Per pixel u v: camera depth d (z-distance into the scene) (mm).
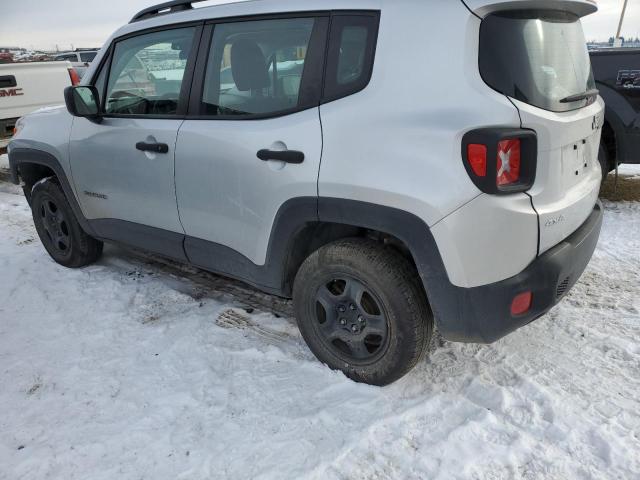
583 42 2686
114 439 2354
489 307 2176
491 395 2482
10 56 10836
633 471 2023
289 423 2375
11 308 3660
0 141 7594
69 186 3855
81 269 4262
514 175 2088
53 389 2736
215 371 2801
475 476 2047
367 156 2232
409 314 2361
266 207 2637
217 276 4016
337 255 2479
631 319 3111
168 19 3119
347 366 2641
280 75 2590
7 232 5348
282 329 3184
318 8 2469
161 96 3148
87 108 3406
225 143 2736
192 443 2301
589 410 2355
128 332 3256
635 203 5355
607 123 5195
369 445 2215
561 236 2336
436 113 2098
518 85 2076
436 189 2076
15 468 2223
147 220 3387
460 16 2092
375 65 2266
